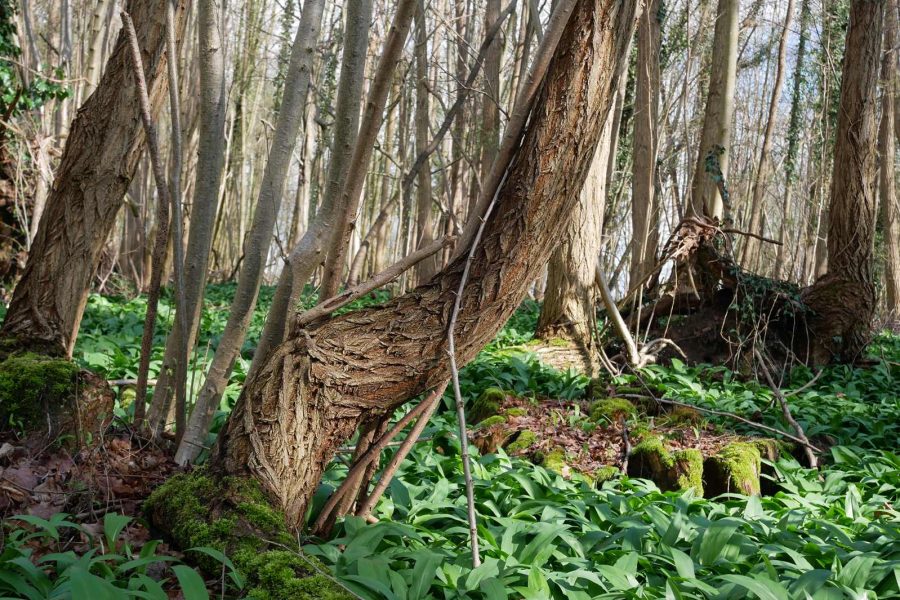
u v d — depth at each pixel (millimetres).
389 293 20516
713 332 12250
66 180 5215
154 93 5426
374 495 4008
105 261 18250
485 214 3609
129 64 5293
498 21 8930
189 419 4270
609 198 21359
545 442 6543
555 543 4168
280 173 4137
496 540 4090
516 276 3607
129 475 3969
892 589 3686
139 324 11531
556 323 11070
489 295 3590
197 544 3158
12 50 13156
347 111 3602
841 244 12711
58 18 24578
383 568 3330
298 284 3709
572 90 3465
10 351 4883
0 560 2953
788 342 12641
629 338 11016
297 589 2932
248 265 4172
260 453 3357
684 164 27578
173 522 3340
